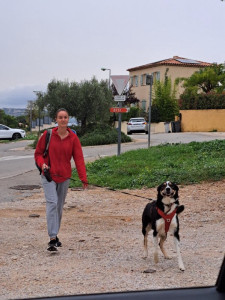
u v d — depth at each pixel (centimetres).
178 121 4622
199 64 6525
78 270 565
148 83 2142
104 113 3522
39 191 1345
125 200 1148
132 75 7169
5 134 4575
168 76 6297
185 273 550
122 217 948
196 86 5269
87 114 3450
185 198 1116
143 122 4616
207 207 1009
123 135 3200
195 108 4538
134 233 803
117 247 698
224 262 144
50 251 661
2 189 1388
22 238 759
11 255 648
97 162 1759
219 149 1808
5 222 895
